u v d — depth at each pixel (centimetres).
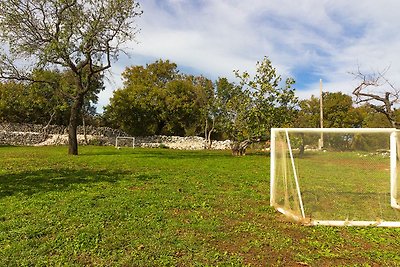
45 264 504
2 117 4350
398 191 890
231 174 1429
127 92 4675
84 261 516
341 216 788
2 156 2105
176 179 1255
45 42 2236
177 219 734
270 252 571
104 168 1548
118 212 771
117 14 2258
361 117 4750
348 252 580
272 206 885
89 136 4300
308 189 952
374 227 736
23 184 1108
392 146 909
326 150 953
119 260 520
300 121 4369
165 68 5562
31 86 2633
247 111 2561
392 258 558
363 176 962
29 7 2180
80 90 2370
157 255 540
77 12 2209
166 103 4678
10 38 2144
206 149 3881
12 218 720
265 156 2498
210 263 518
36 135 3994
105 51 2339
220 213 800
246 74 2556
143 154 2467
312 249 592
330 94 4956
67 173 1366
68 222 694
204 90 4822
